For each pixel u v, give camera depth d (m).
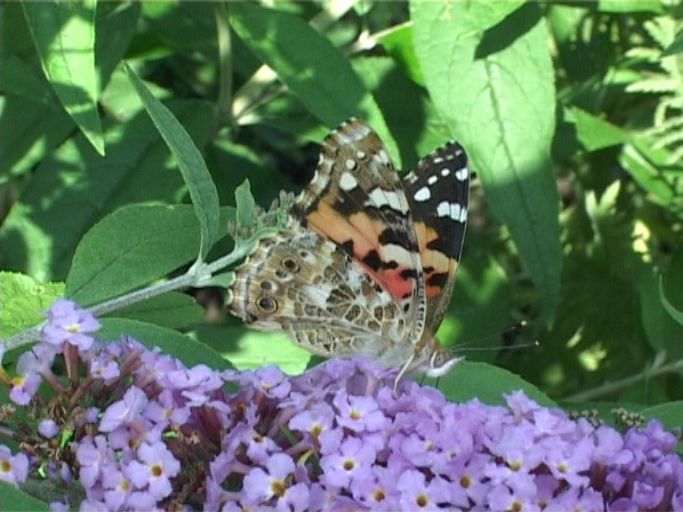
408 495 0.19
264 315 0.22
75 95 0.25
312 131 0.32
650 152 0.34
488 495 0.20
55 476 0.20
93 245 0.23
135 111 0.31
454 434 0.20
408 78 0.32
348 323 0.23
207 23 0.33
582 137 0.32
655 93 0.35
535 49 0.29
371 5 0.33
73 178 0.30
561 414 0.21
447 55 0.28
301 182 0.40
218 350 0.28
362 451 0.20
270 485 0.20
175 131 0.22
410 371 0.22
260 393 0.21
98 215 0.30
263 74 0.32
